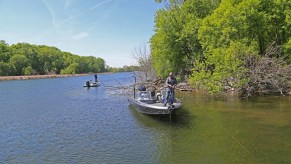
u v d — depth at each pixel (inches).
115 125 671.1
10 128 672.4
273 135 535.5
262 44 1170.0
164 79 1614.2
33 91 1729.8
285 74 992.9
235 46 991.0
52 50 5940.0
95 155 459.5
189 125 637.9
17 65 4739.2
